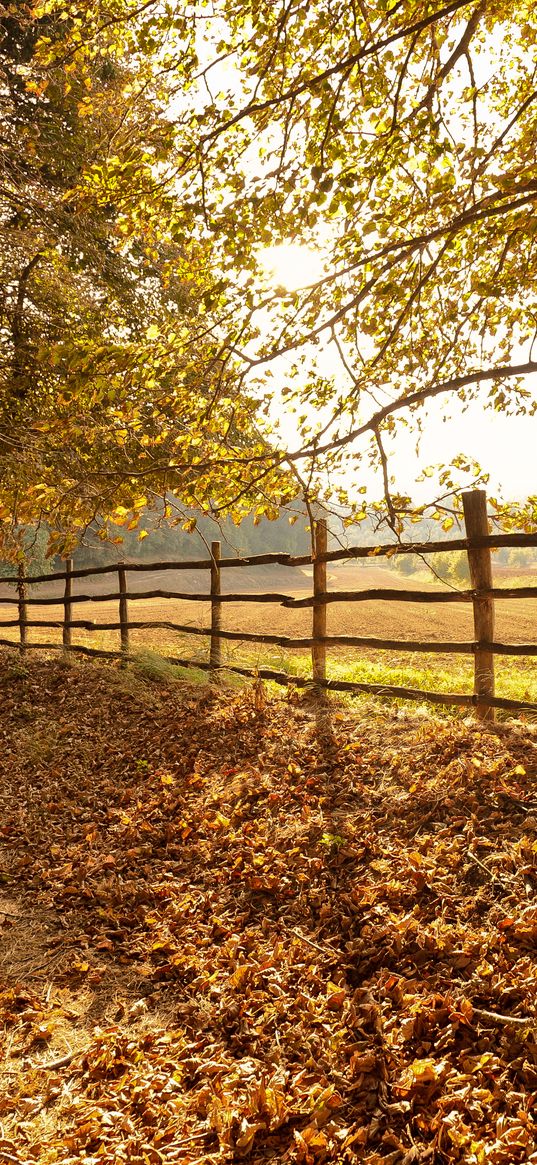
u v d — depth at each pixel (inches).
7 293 400.8
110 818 193.2
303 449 144.3
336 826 161.3
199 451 157.6
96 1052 112.4
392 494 155.3
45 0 153.3
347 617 903.1
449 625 788.0
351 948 124.7
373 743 197.5
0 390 387.9
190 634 331.9
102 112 172.9
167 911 148.6
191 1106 99.7
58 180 374.3
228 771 201.8
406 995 110.6
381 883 138.1
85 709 281.3
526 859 133.4
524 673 369.1
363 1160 87.2
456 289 181.6
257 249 145.3
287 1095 98.7
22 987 129.8
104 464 249.0
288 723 223.8
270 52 139.9
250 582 2244.1
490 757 170.9
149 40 132.8
